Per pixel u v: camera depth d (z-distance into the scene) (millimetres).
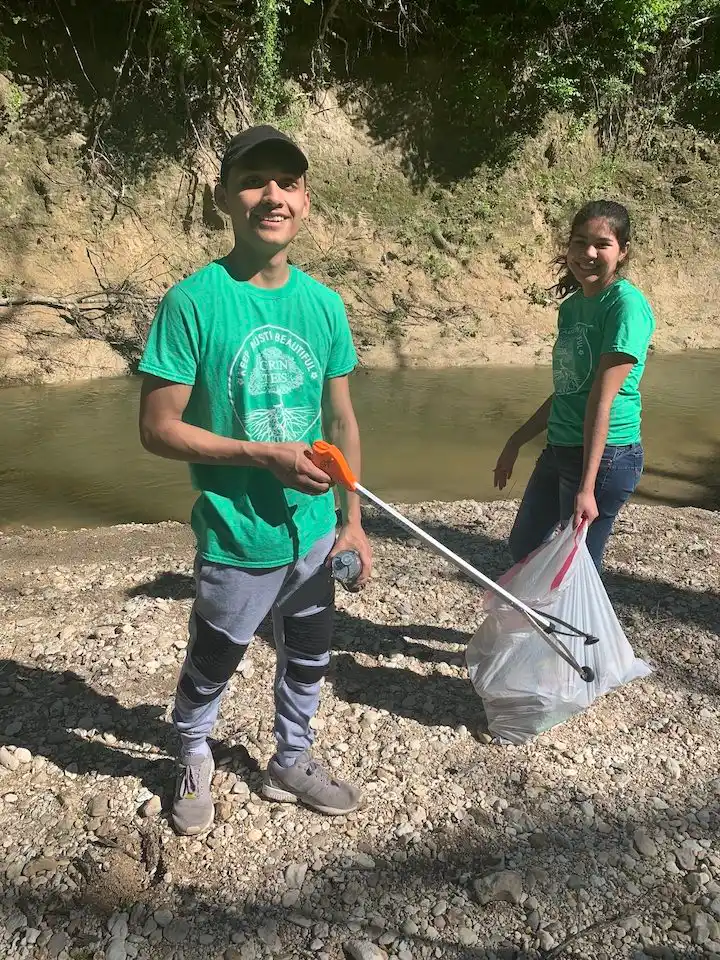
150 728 3107
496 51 15227
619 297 2957
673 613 4215
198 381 2221
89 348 11594
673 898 2391
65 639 3773
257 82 13805
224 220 13734
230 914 2303
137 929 2256
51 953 2188
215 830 2584
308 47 14633
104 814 2645
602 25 15664
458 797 2779
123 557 5027
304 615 2463
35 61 12656
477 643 3240
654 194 16188
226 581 2309
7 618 4031
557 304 14773
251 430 2260
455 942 2230
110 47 13086
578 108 16031
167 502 7066
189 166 13531
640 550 5129
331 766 2922
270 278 2207
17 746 2980
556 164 15914
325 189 14430
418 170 15133
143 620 3980
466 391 11250
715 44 16375
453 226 14898
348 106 15055
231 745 3000
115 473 7750
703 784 2885
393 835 2598
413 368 12562
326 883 2408
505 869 2465
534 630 3006
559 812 2717
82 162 12875
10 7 12445
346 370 2438
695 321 15258
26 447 8453
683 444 9070
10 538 5496
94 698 3281
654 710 3326
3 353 11055
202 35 13031
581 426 3156
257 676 3457
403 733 3121
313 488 2156
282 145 2062
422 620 4062
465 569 2562
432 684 3463
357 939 2227
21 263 12242
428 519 5883
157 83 13398
